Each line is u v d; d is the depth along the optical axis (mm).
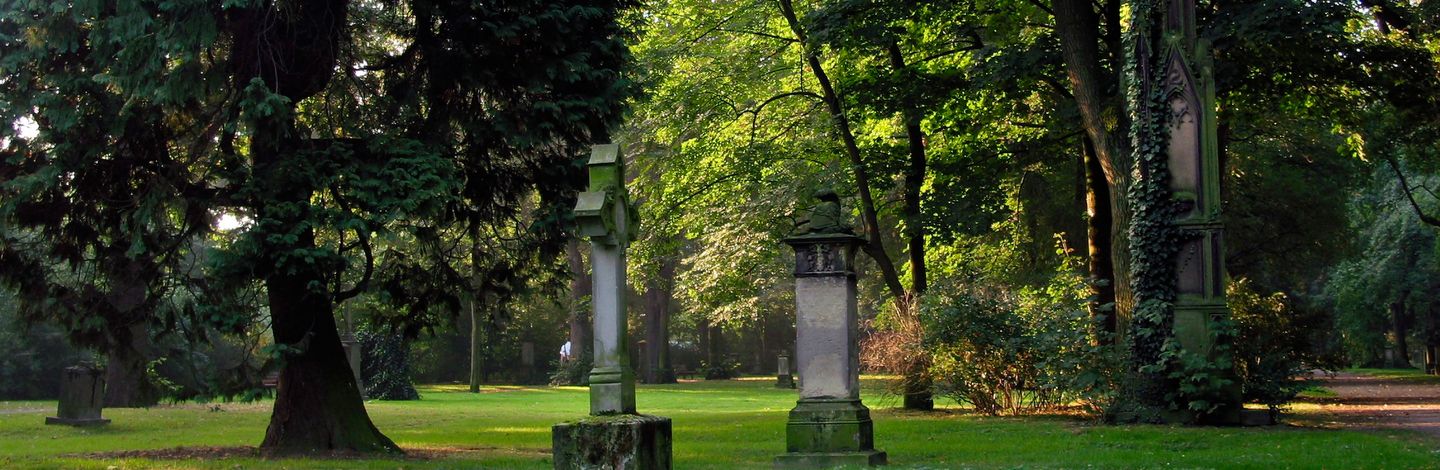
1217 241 19312
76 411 21391
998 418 21250
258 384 14805
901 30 22766
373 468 14047
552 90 16000
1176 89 19641
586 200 10695
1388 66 22969
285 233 14172
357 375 34375
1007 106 25672
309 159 14641
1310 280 56969
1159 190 19641
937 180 26547
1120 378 19875
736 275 30922
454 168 15414
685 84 28125
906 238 26531
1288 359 19891
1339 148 31562
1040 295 29766
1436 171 30125
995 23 25062
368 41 17188
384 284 17391
